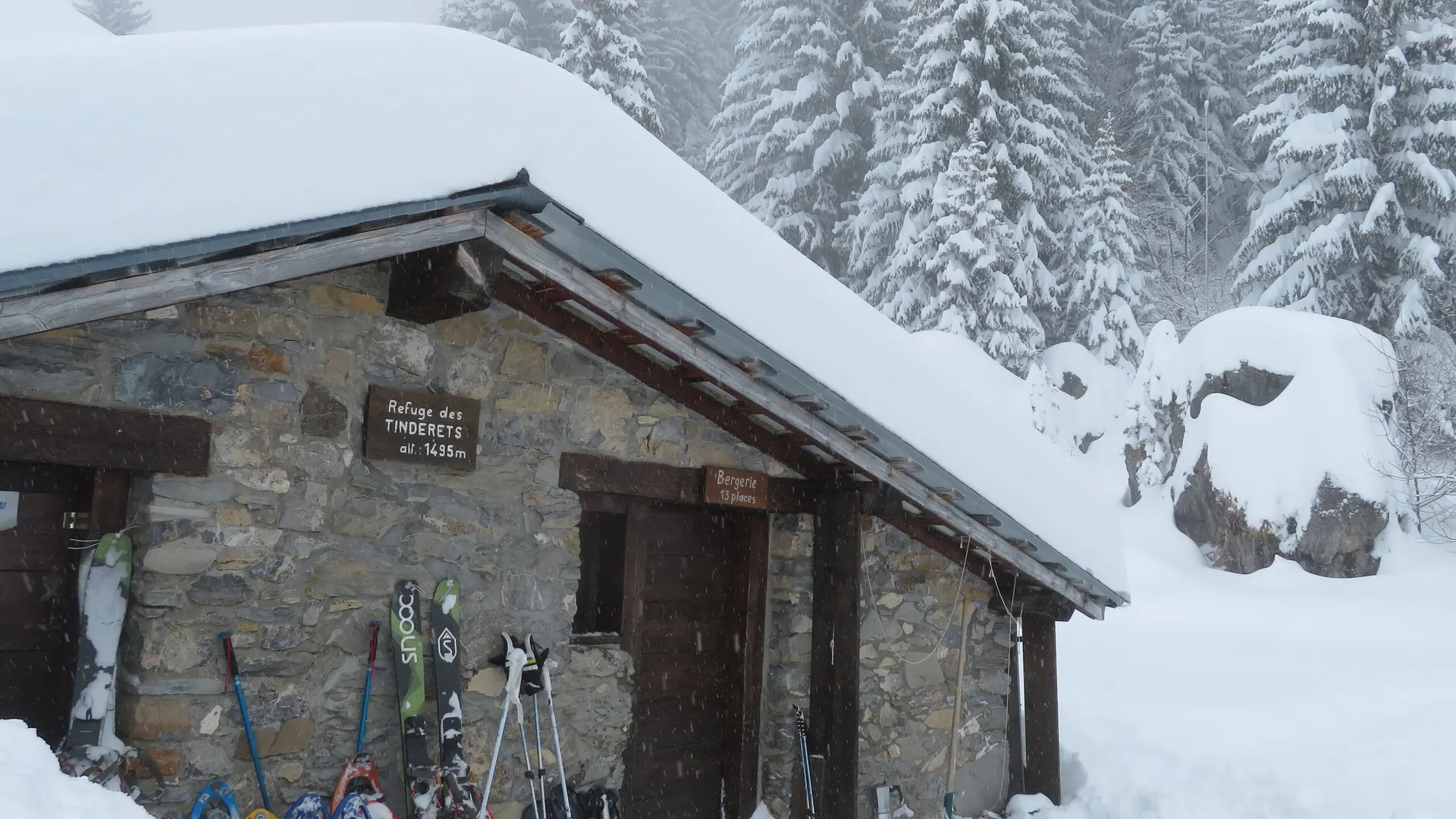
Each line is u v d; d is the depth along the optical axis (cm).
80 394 378
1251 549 1496
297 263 357
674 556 622
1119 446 1838
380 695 449
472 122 388
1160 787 668
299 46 375
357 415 444
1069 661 1017
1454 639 1103
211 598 404
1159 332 1819
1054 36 2266
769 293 495
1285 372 1600
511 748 489
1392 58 1933
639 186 441
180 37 364
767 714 644
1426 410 1586
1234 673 952
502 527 491
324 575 434
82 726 375
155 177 322
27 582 400
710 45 3328
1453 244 1916
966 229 1894
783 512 629
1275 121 2095
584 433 525
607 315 452
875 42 2436
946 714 678
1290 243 2055
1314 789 619
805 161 2358
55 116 318
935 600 677
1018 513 612
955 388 620
